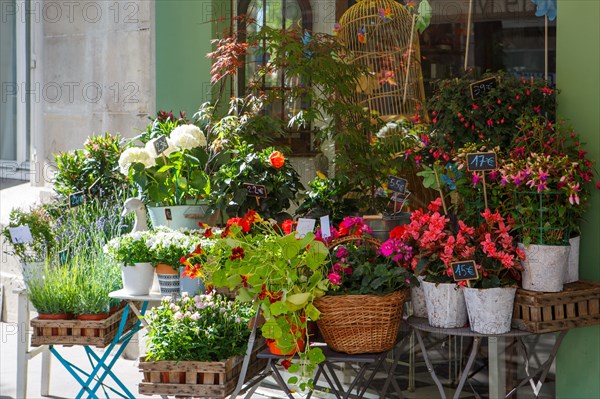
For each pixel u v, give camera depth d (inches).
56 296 207.5
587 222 198.7
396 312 184.5
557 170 182.1
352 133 234.7
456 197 211.8
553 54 223.1
